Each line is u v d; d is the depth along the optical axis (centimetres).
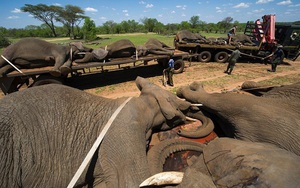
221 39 1566
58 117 279
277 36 1540
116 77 1064
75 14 5106
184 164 356
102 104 346
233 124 437
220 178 185
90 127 305
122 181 261
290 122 369
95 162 294
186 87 608
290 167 162
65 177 268
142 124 355
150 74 1127
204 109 517
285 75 1164
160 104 427
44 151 252
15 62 710
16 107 257
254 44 1496
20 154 231
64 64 733
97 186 303
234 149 210
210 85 955
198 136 438
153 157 345
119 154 288
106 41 3347
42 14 5459
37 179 243
